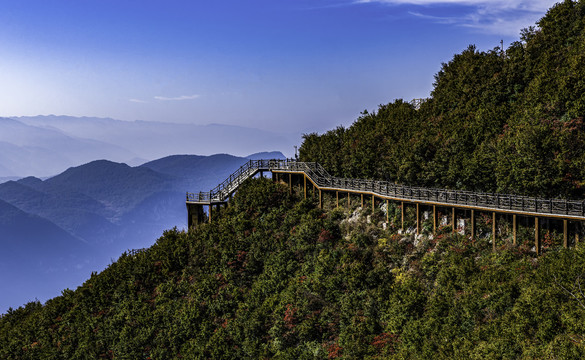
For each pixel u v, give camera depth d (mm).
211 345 44625
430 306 37312
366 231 50406
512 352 28453
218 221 62031
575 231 37000
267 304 46781
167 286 54156
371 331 39750
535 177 39906
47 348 51688
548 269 32562
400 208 49875
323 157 64375
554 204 38062
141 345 47781
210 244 57438
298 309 44344
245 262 53500
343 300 43500
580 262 31484
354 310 42312
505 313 31922
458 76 62719
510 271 36406
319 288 45406
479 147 48031
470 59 62938
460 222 44562
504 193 43688
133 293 54938
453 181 48812
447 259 41375
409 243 46719
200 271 54688
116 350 48031
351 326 40781
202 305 49750
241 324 45781
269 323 44906
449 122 55594
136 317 50844
